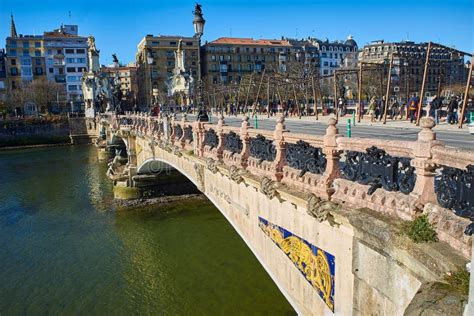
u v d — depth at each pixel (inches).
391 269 247.9
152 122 1182.3
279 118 412.2
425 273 212.2
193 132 729.0
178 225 1162.6
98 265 911.0
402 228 236.4
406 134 669.3
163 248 999.6
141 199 1418.6
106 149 2640.3
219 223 1169.4
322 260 337.7
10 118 3523.6
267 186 406.3
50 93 4001.0
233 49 4940.9
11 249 1007.0
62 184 1771.7
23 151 3065.9
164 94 3513.8
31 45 4500.5
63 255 966.4
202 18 724.0
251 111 2261.3
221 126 585.6
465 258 194.7
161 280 834.2
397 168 266.1
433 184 239.9
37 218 1263.5
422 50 3843.5
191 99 2252.7
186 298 764.0
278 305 727.7
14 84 4426.7
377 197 275.1
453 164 216.1
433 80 2182.6
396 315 245.1
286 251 407.2
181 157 833.5
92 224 1191.6
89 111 3563.0
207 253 962.1
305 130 848.3
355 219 270.7
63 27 5147.6
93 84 3523.6
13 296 776.3
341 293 312.7
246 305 731.4
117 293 786.8
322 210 311.0
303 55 4552.2
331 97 2546.8
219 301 748.6
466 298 172.9
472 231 193.6
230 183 559.5
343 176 320.5
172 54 4712.1
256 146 475.2
